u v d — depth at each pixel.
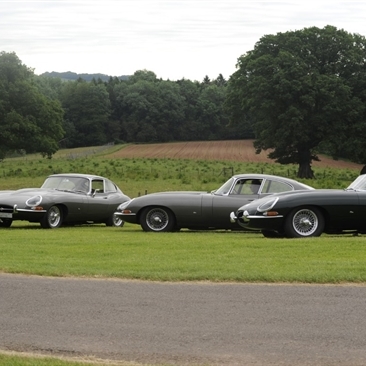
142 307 8.39
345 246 13.34
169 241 15.44
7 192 21.84
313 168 101.31
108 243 15.18
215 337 7.12
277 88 78.88
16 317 7.95
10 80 100.25
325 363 6.32
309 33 84.31
